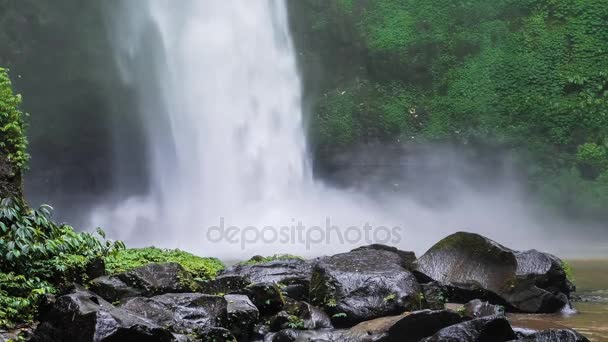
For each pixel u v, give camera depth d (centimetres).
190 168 2677
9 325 677
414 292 764
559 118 2697
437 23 2911
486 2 2945
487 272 872
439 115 2784
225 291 797
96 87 2591
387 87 2852
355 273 778
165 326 670
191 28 2723
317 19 2867
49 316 648
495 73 2823
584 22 2856
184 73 2706
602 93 2755
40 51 2530
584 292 1043
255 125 2719
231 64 2730
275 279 864
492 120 2744
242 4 2759
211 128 2692
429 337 662
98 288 746
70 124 2586
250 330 726
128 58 2664
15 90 2516
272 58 2777
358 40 2872
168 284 765
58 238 787
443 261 895
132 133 2677
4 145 845
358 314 743
